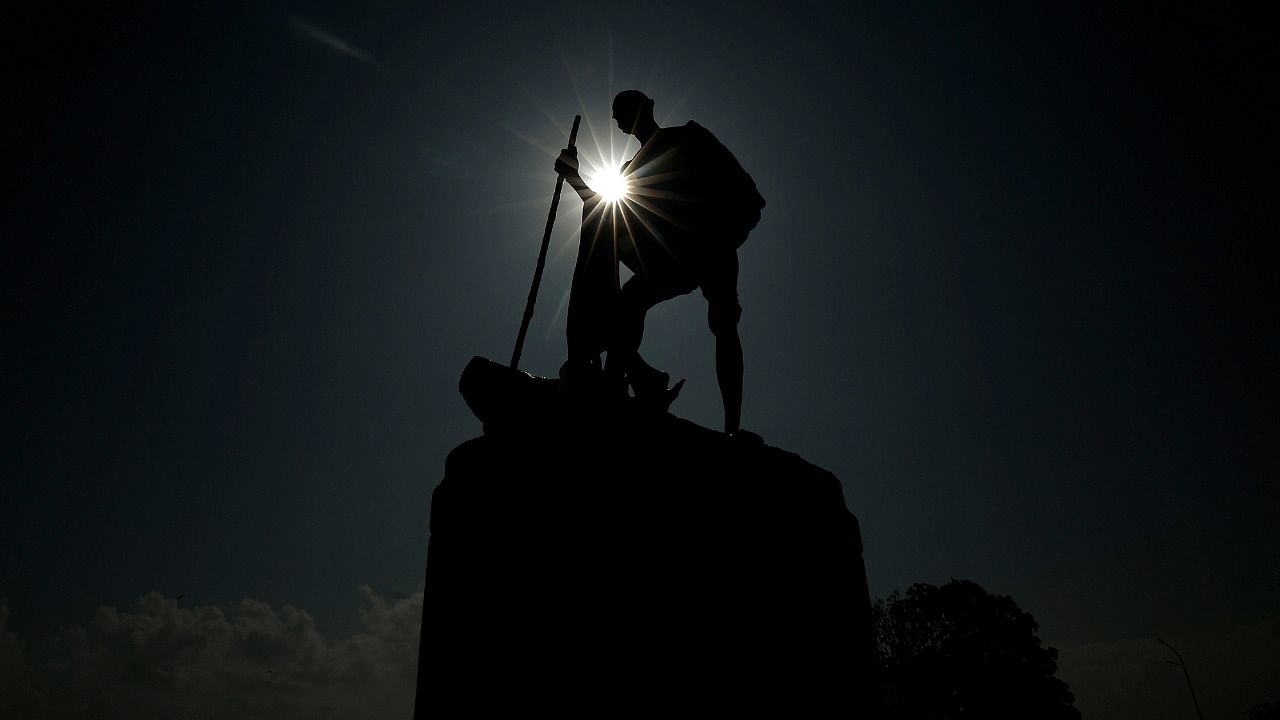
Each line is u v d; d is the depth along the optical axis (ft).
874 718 9.93
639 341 12.59
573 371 11.08
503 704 8.61
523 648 8.82
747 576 9.53
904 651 121.39
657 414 10.83
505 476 9.87
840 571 10.39
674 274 12.76
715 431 10.99
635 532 9.36
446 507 10.12
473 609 9.23
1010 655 118.21
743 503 9.93
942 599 123.34
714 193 12.96
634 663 8.71
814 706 9.32
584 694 8.54
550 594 9.02
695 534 9.52
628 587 9.06
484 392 11.03
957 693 116.88
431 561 9.98
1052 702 117.19
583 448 9.91
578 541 9.28
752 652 9.18
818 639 9.71
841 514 10.87
